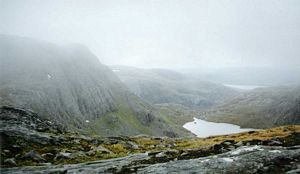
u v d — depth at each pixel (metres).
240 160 29.89
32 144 58.06
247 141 46.53
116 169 34.84
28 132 63.84
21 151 52.28
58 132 81.38
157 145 78.12
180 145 77.62
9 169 40.19
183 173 28.28
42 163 45.06
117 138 91.50
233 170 27.69
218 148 41.78
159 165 32.44
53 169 39.31
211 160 31.00
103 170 35.22
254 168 27.62
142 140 97.12
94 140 72.75
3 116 76.00
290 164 28.12
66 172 36.66
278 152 31.27
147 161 38.00
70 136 74.94
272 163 28.61
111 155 55.00
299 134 48.19
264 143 43.50
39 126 79.19
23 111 85.88
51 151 54.38
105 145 69.69
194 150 41.84
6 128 62.97
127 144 74.19
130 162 38.84
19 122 74.56
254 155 30.91
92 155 54.34
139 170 32.22
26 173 37.34
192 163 31.08
